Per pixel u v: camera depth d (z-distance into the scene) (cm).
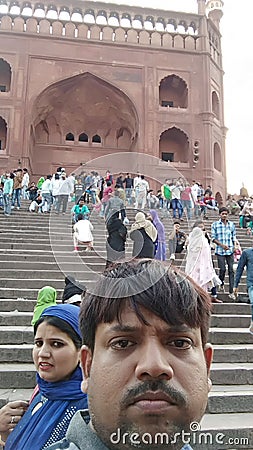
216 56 2898
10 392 365
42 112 2653
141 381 83
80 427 95
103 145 2827
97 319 93
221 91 2873
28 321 529
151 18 2714
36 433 161
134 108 2533
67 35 2541
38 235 998
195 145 2553
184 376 87
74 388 173
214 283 662
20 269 759
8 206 1251
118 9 2659
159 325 88
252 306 556
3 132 2598
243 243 1121
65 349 179
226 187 2684
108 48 2567
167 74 2625
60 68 2502
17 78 2447
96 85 2611
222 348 473
